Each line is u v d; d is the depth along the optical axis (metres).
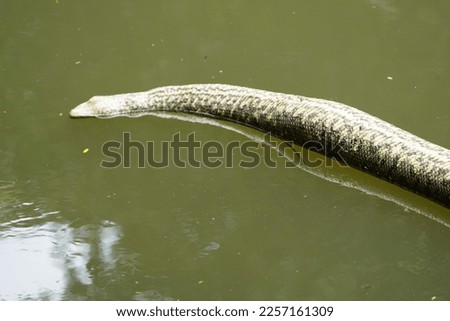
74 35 10.89
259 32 10.87
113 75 9.96
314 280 6.70
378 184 8.00
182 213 7.59
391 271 6.77
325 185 7.99
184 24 11.12
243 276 6.77
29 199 7.84
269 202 7.73
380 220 7.44
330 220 7.46
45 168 8.30
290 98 8.80
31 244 7.24
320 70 9.94
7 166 8.34
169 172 8.22
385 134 8.02
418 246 7.07
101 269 6.91
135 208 7.68
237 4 11.62
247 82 9.73
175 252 7.08
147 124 9.10
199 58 10.30
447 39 10.51
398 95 9.35
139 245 7.18
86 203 7.77
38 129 8.95
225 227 7.39
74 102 9.41
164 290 6.63
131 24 11.14
